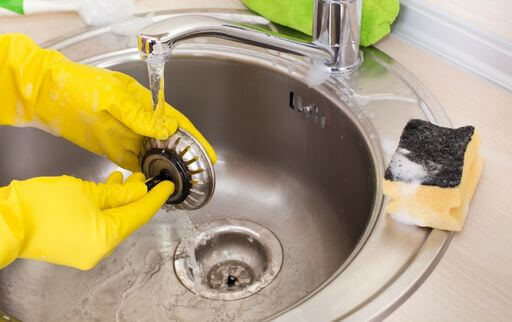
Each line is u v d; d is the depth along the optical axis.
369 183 0.78
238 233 0.96
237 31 0.73
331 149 0.89
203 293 0.87
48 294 0.87
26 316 0.84
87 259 0.67
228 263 0.94
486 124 0.77
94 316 0.84
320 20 0.83
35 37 0.96
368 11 0.88
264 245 0.94
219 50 0.94
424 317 0.58
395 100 0.82
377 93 0.84
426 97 0.82
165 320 0.84
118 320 0.84
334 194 0.92
